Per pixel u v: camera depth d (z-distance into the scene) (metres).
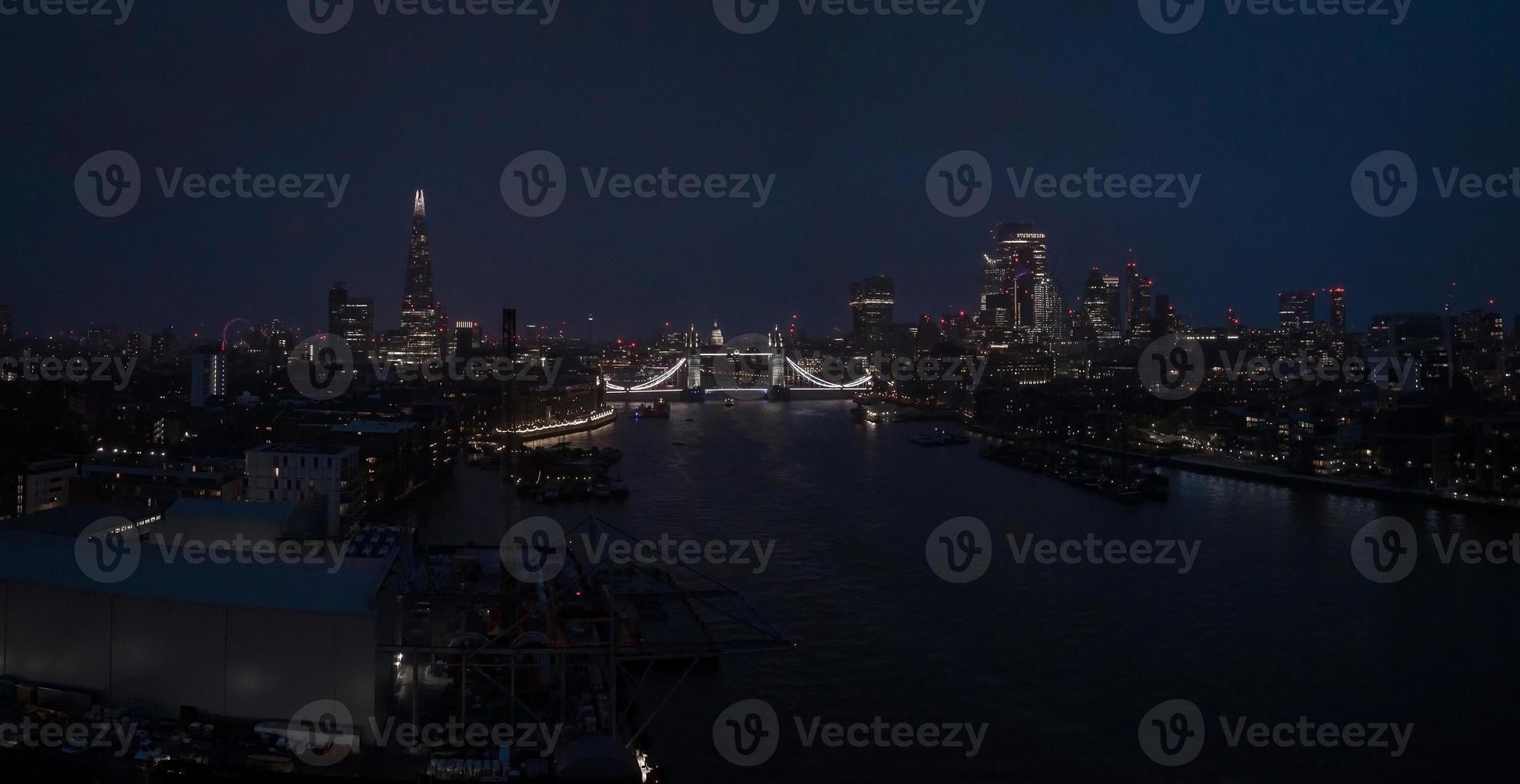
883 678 87.06
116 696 61.53
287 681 60.12
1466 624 103.31
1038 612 106.88
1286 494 198.12
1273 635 99.56
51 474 139.38
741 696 82.50
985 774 70.00
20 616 62.84
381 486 165.62
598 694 69.50
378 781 55.47
